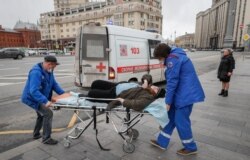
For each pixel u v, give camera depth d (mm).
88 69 6477
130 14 82375
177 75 3016
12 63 21453
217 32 135375
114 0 87250
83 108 3373
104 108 3314
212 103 6395
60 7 118938
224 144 3705
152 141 3621
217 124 4645
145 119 4828
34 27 116688
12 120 5039
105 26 6309
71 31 104875
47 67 3512
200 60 30203
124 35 6855
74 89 8719
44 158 3203
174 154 3375
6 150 3600
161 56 3131
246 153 3412
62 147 3549
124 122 3785
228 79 7199
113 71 6398
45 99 3311
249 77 12406
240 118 5055
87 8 98312
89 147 3557
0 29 99188
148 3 85812
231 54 7121
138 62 7508
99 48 6352
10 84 9648
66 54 52031
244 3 83750
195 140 3844
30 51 45312
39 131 3912
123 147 3418
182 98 3094
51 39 110438
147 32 8133
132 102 3219
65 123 4844
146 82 3389
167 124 3391
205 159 3232
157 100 3334
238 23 86062
